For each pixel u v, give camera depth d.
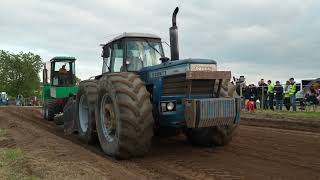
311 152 8.23
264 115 16.69
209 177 6.28
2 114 20.92
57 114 15.38
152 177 6.30
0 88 79.25
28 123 15.04
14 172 6.26
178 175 6.44
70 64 18.06
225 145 8.98
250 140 9.88
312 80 19.08
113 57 9.40
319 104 18.14
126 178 6.13
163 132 8.86
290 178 6.15
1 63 80.50
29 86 80.56
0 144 9.60
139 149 7.56
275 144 9.25
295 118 15.09
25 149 8.61
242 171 6.64
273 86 19.47
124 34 9.06
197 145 9.14
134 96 7.49
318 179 6.08
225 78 7.84
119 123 7.46
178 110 7.89
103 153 8.49
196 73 7.58
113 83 7.72
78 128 10.24
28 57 82.00
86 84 9.74
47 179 5.83
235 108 7.71
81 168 6.63
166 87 8.09
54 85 17.53
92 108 9.32
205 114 7.42
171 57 8.48
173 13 8.46
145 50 9.12
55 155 7.86
